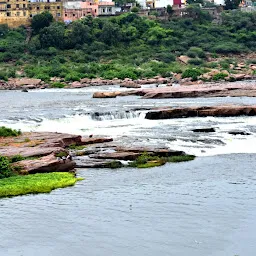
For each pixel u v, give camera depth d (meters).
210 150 61.53
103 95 114.69
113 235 37.06
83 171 53.28
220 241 36.03
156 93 110.62
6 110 94.56
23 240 36.59
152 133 71.19
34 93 134.00
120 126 78.62
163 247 35.25
